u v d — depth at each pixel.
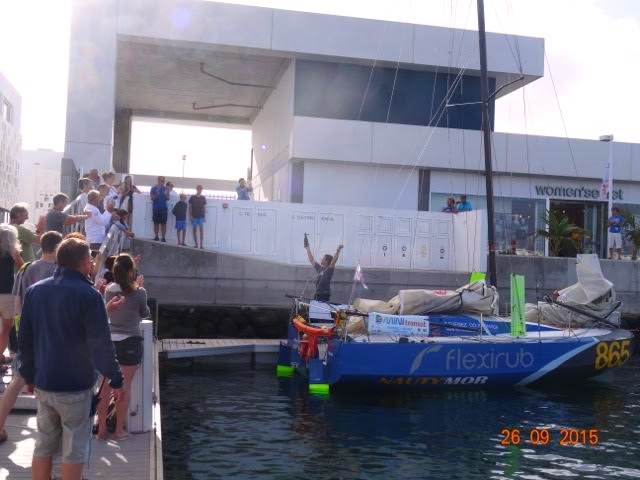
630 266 21.00
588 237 25.98
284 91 25.27
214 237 19.03
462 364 13.04
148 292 17.58
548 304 15.64
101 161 21.73
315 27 23.34
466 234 19.95
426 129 23.73
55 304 4.43
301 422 10.62
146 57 24.61
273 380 13.91
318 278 15.33
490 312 14.55
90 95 21.78
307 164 23.23
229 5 22.77
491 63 24.42
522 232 25.20
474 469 8.54
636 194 26.39
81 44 21.78
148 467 6.19
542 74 24.81
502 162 24.47
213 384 13.34
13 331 8.22
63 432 4.55
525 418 11.29
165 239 18.34
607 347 14.12
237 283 18.09
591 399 13.02
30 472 5.66
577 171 25.09
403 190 23.92
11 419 7.17
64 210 10.80
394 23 23.88
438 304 13.97
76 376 4.47
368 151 23.25
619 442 9.94
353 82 24.39
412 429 10.41
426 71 24.95
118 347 6.92
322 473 8.22
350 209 19.84
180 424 10.24
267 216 19.34
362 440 9.72
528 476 8.31
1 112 57.09
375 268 19.28
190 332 17.30
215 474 8.02
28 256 8.50
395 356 12.63
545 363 13.55
